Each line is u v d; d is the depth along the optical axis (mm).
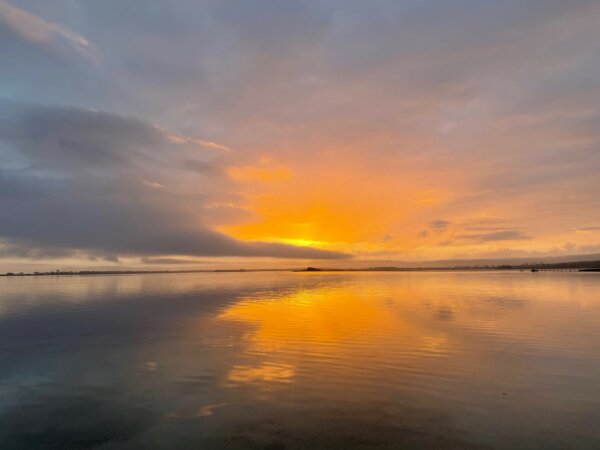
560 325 19875
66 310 27250
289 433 8055
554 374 11711
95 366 12852
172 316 23703
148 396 10133
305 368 12344
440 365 12617
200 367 12594
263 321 21469
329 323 20672
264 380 11227
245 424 8469
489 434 7965
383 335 17344
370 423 8461
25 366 12953
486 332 17969
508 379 11250
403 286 54219
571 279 71688
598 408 9219
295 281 75000
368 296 37375
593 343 15695
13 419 8867
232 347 15227
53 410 9336
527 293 39500
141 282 73062
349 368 12289
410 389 10461
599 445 7512
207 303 31297
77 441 7859
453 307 27656
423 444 7582
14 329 19734
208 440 7816
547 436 7867
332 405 9414
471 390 10375
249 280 82000
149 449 7523
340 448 7469
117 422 8656
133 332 18594
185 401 9766
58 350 15141
